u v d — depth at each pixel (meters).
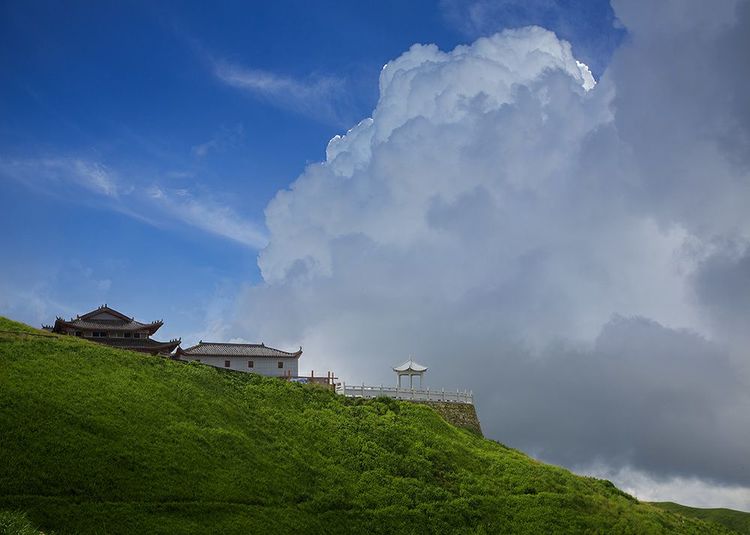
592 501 104.06
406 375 137.75
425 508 90.38
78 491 67.94
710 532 109.50
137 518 68.12
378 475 94.00
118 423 79.88
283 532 75.25
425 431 111.94
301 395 110.56
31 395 78.69
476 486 99.81
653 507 114.44
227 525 72.44
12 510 62.47
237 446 86.25
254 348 142.25
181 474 76.56
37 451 70.31
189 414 88.81
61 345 95.56
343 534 79.81
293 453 91.12
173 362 104.81
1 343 91.44
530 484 103.88
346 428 103.62
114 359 96.56
